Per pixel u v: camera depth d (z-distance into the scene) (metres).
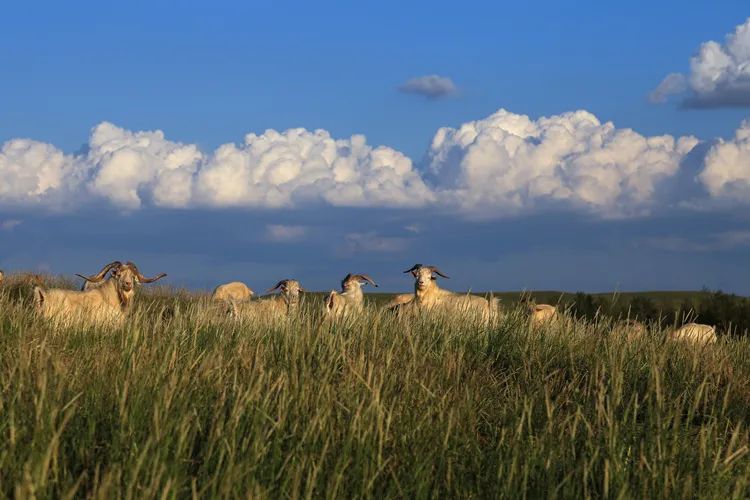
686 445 6.79
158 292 22.95
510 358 10.18
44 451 5.59
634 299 23.23
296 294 17.30
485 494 6.21
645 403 8.25
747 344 11.58
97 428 6.41
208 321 10.84
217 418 6.35
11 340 9.48
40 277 25.41
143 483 5.39
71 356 8.91
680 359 10.02
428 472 6.18
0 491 5.32
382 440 6.38
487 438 7.49
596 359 9.59
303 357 8.27
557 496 6.06
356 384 7.59
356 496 5.77
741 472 6.73
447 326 10.68
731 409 8.40
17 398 6.37
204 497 5.50
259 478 5.82
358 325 10.53
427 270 17.77
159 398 6.24
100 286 15.68
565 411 8.15
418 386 7.94
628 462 6.60
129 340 8.84
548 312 14.01
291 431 6.46
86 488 5.54
